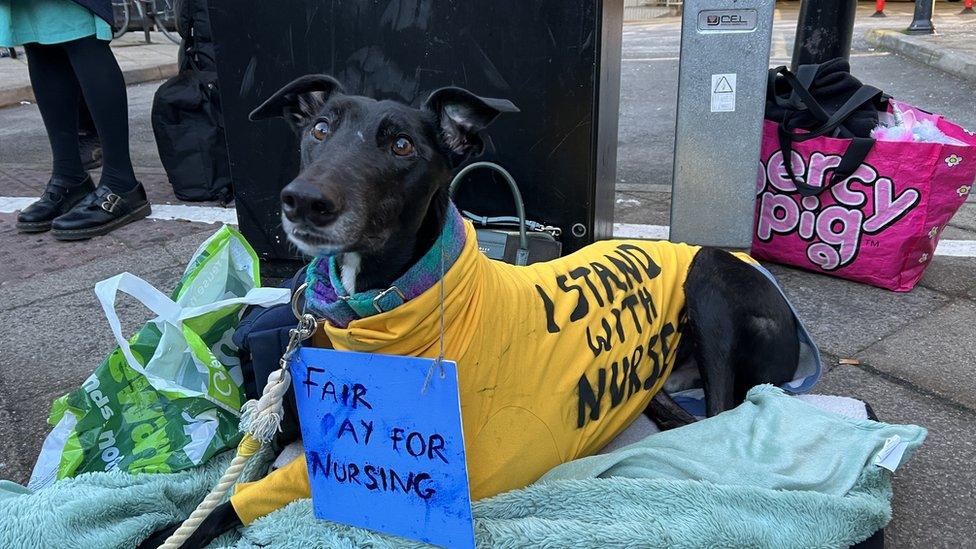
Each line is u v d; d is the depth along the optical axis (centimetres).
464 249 172
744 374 243
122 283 205
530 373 188
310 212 149
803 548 177
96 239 439
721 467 198
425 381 163
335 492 183
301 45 306
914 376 276
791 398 224
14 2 389
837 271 357
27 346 315
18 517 177
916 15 1134
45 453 222
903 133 329
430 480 172
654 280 235
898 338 304
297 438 230
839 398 238
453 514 172
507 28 285
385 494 178
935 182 320
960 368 280
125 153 450
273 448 224
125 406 222
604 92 306
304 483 193
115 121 437
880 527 185
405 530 179
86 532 180
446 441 166
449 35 291
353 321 168
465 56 293
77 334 325
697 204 343
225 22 309
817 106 338
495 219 307
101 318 340
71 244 432
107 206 442
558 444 198
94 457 216
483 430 181
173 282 374
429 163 170
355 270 169
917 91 789
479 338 173
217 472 210
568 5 276
